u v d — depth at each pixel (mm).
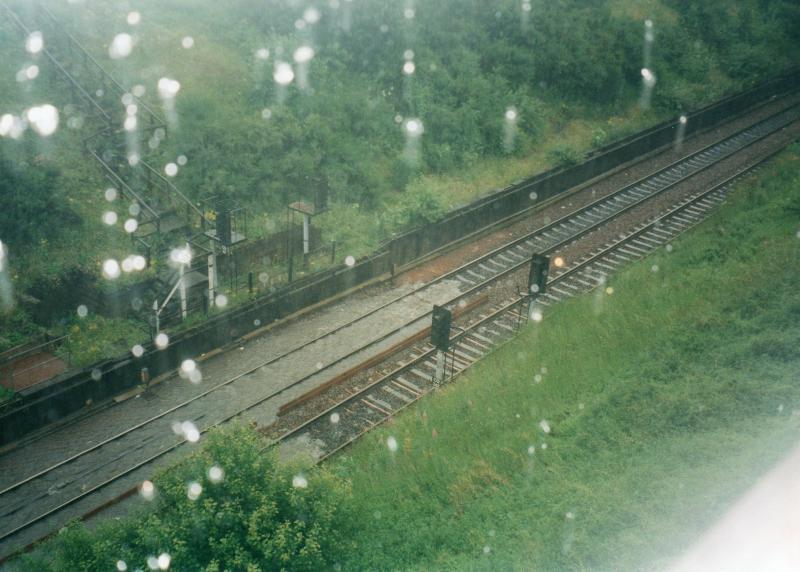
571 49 37094
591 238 26547
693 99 38781
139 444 16672
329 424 17281
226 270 22078
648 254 24719
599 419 14125
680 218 27719
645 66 39531
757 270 19031
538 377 16797
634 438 13148
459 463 13922
